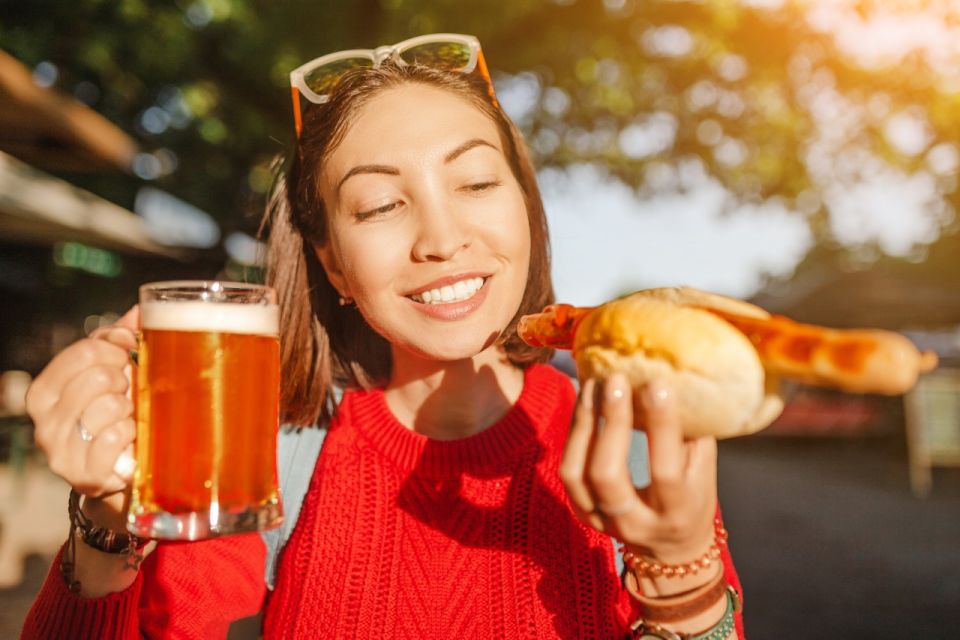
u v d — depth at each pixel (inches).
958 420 421.1
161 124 458.9
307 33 342.3
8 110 220.4
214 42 367.9
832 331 36.5
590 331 43.0
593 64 381.4
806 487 428.5
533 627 54.6
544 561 56.6
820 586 228.5
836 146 419.2
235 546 62.7
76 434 46.9
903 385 33.4
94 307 650.8
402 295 57.6
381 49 66.7
